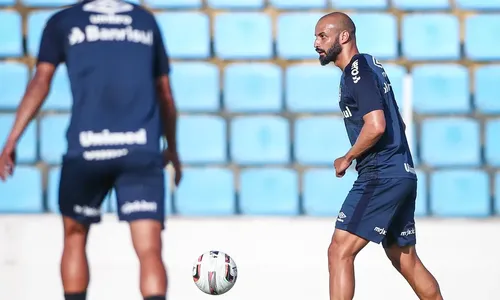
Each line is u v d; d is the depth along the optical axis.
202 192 37.41
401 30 42.66
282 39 42.12
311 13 42.56
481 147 39.78
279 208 37.69
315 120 39.41
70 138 14.90
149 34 15.21
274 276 28.25
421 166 39.16
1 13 41.22
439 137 39.62
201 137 38.81
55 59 15.19
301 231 30.14
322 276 28.33
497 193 37.97
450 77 40.75
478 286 27.19
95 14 15.08
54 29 15.08
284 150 39.16
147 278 14.49
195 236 30.03
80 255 15.81
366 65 19.34
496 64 42.19
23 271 28.44
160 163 15.05
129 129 14.78
